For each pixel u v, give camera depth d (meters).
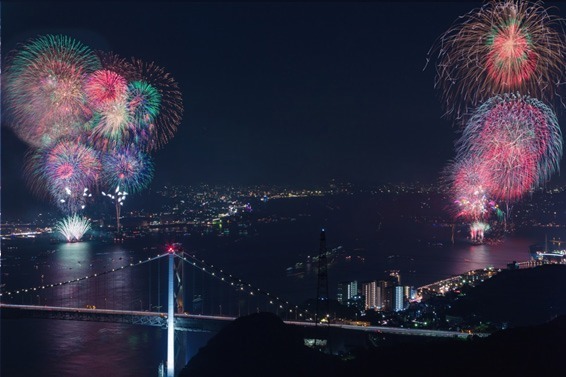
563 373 41.94
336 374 53.88
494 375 43.72
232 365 58.88
